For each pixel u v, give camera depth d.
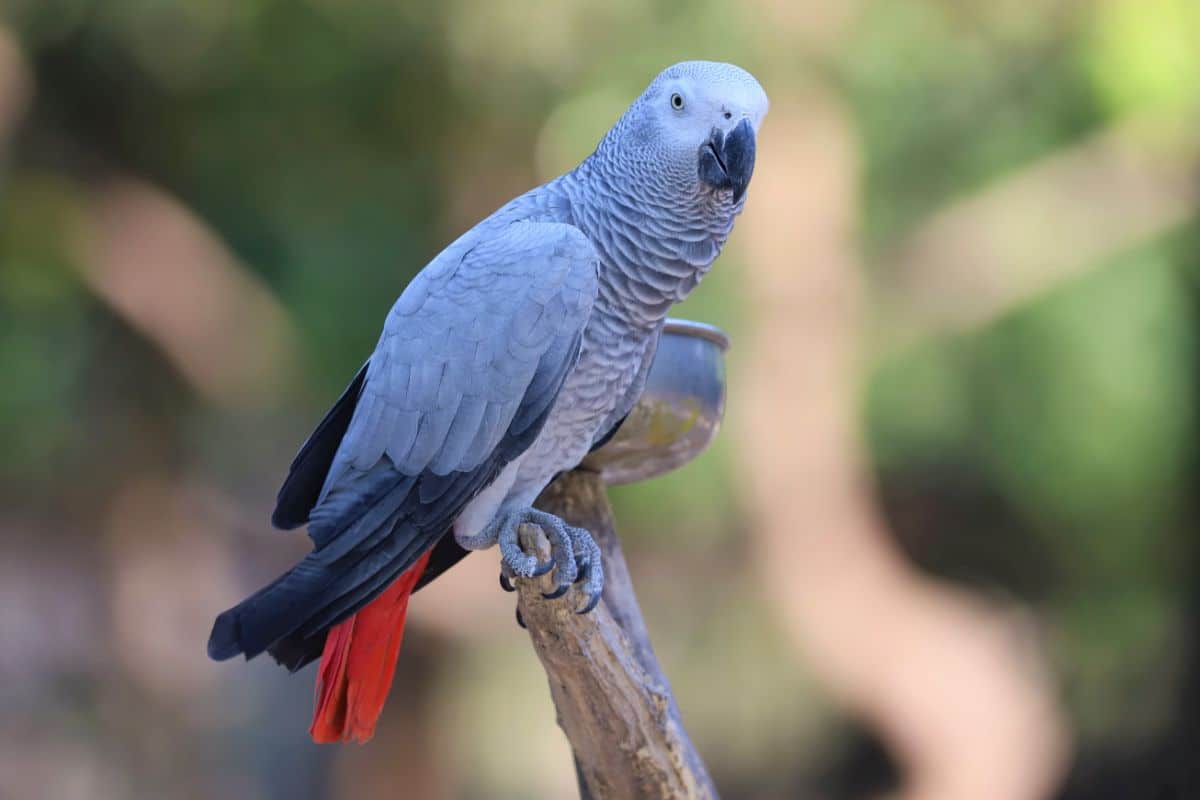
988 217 11.88
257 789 15.12
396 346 4.73
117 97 11.59
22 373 11.19
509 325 4.62
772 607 12.12
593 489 5.29
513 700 14.61
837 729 13.88
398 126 11.47
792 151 10.91
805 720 13.79
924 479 13.19
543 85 10.89
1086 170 11.85
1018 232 11.91
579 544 4.66
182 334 11.62
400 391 4.68
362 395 4.77
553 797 15.27
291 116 11.42
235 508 14.32
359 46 11.09
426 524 4.67
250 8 10.91
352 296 11.33
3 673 13.83
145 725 12.97
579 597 4.56
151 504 12.55
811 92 10.97
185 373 11.78
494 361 4.62
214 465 13.69
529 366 4.61
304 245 11.59
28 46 11.09
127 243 11.55
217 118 11.49
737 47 10.63
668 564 13.13
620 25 10.59
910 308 11.97
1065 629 13.35
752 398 11.05
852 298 11.36
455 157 11.52
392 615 4.77
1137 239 11.95
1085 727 13.35
